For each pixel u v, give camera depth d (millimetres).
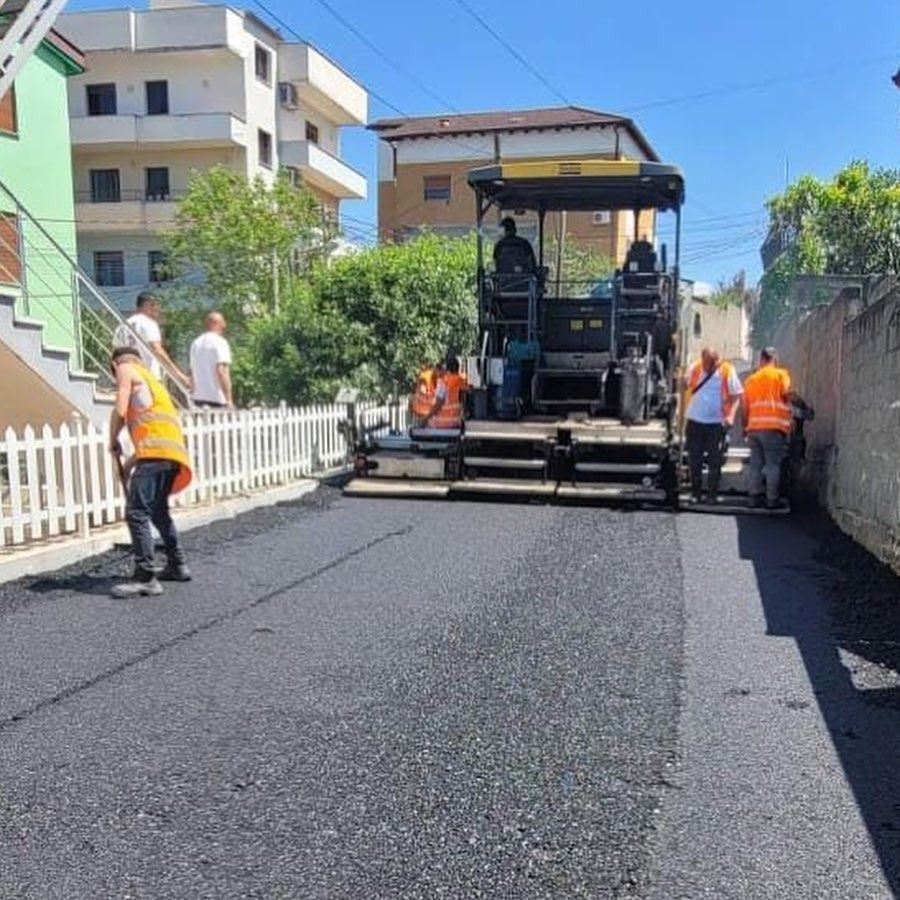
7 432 7172
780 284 22703
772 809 3484
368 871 3059
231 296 24969
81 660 5055
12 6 10984
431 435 11062
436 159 40688
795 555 7773
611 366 11070
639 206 11781
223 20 33344
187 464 6551
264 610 6031
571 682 4766
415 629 5641
